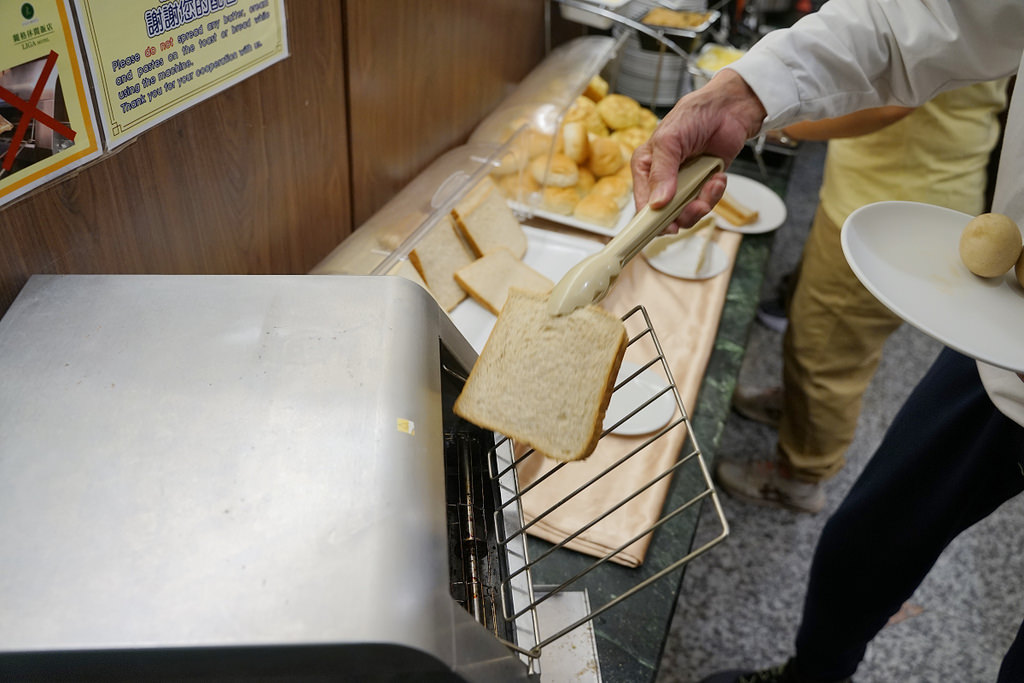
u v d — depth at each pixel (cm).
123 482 46
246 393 51
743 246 158
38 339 54
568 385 58
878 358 152
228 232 93
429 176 128
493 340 61
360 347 55
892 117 121
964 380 98
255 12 83
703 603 159
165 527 44
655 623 85
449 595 46
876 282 71
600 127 161
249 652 40
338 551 43
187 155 82
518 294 61
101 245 74
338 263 106
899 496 105
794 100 94
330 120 107
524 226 142
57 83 62
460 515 64
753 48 96
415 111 128
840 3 96
